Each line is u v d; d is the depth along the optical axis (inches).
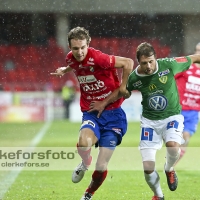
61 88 2945.4
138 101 2613.2
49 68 3041.3
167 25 2753.4
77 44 646.5
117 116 708.7
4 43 2923.2
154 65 676.7
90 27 2719.0
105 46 2832.2
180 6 2415.1
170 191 825.5
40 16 2721.5
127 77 679.7
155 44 2822.3
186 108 995.3
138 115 2613.2
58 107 2684.5
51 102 2674.7
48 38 2930.6
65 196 783.1
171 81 705.6
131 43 2834.6
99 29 2741.1
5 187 858.8
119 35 2787.9
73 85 2974.9
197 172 1014.4
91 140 674.2
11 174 993.5
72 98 2694.4
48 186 869.2
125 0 2421.3
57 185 879.1
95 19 2674.7
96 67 676.1
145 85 702.5
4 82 3021.7
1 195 788.6
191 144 1491.1
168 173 754.8
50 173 1004.6
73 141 1557.6
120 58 676.7
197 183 895.7
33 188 849.5
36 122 2556.6
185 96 999.0
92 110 693.3
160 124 712.4
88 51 673.0
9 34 2817.4
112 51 2829.7
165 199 761.0
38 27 2817.4
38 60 3034.0
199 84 996.6
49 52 3014.3
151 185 693.9
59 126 2249.0
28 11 2316.7
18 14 2432.3
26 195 788.6
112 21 2684.5
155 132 714.8
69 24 2805.1
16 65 3036.4
